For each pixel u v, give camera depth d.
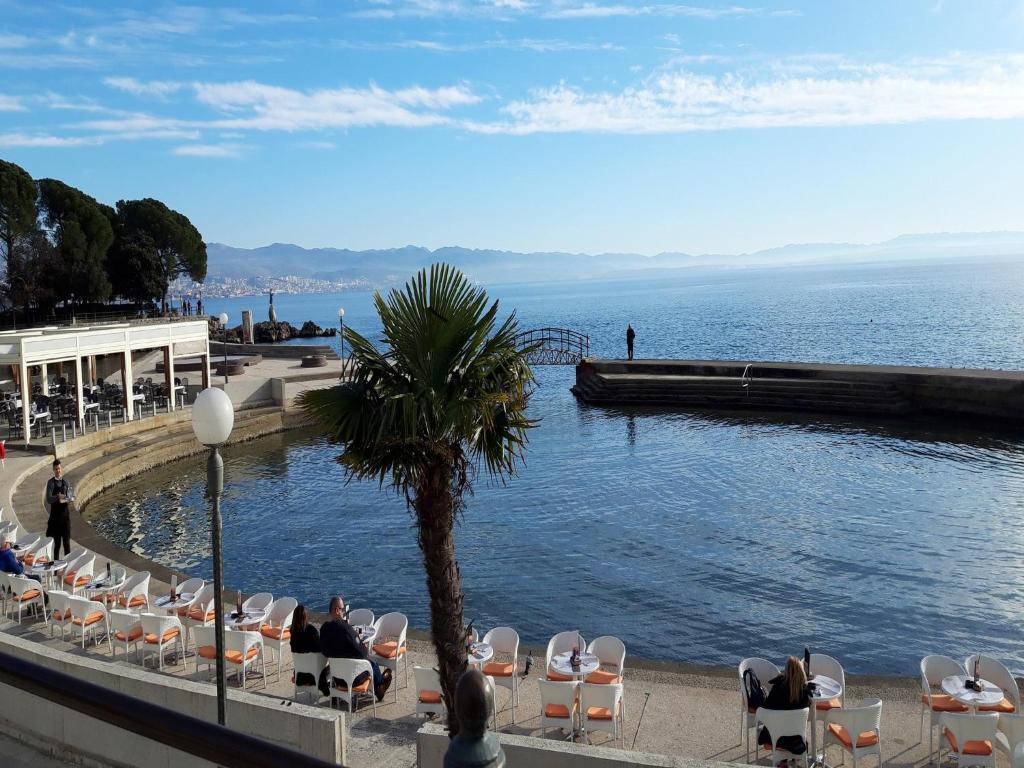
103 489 30.92
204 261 103.56
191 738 1.99
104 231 79.12
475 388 8.61
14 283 69.06
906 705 11.61
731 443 34.59
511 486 28.31
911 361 64.00
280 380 45.81
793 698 10.03
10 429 32.94
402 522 25.50
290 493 30.50
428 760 8.81
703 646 15.44
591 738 10.95
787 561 19.83
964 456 30.48
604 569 19.72
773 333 93.81
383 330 8.62
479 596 18.22
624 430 38.47
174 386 41.59
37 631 15.04
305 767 1.83
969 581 18.11
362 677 11.97
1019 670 14.09
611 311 173.00
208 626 12.93
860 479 27.55
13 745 7.99
